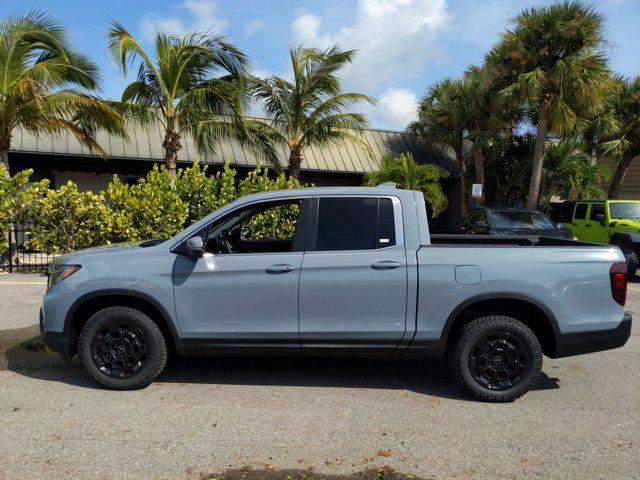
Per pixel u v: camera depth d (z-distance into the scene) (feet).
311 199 14.66
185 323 14.23
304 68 51.42
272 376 15.92
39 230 35.91
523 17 51.13
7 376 15.47
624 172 66.85
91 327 14.28
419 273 13.80
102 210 35.70
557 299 13.67
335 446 11.35
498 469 10.44
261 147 52.75
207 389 14.71
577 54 49.93
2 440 11.37
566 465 10.64
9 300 26.61
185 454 10.88
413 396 14.42
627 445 11.57
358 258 13.98
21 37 39.91
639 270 44.83
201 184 37.55
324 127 51.93
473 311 14.28
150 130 55.62
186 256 14.19
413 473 10.26
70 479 9.82
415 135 67.77
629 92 62.59
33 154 49.75
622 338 13.92
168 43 44.11
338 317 14.01
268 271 14.01
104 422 12.38
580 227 45.37
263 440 11.59
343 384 15.30
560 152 60.34
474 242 18.17
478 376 13.99
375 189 14.70
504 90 51.65
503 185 67.21
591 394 14.75
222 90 44.50
